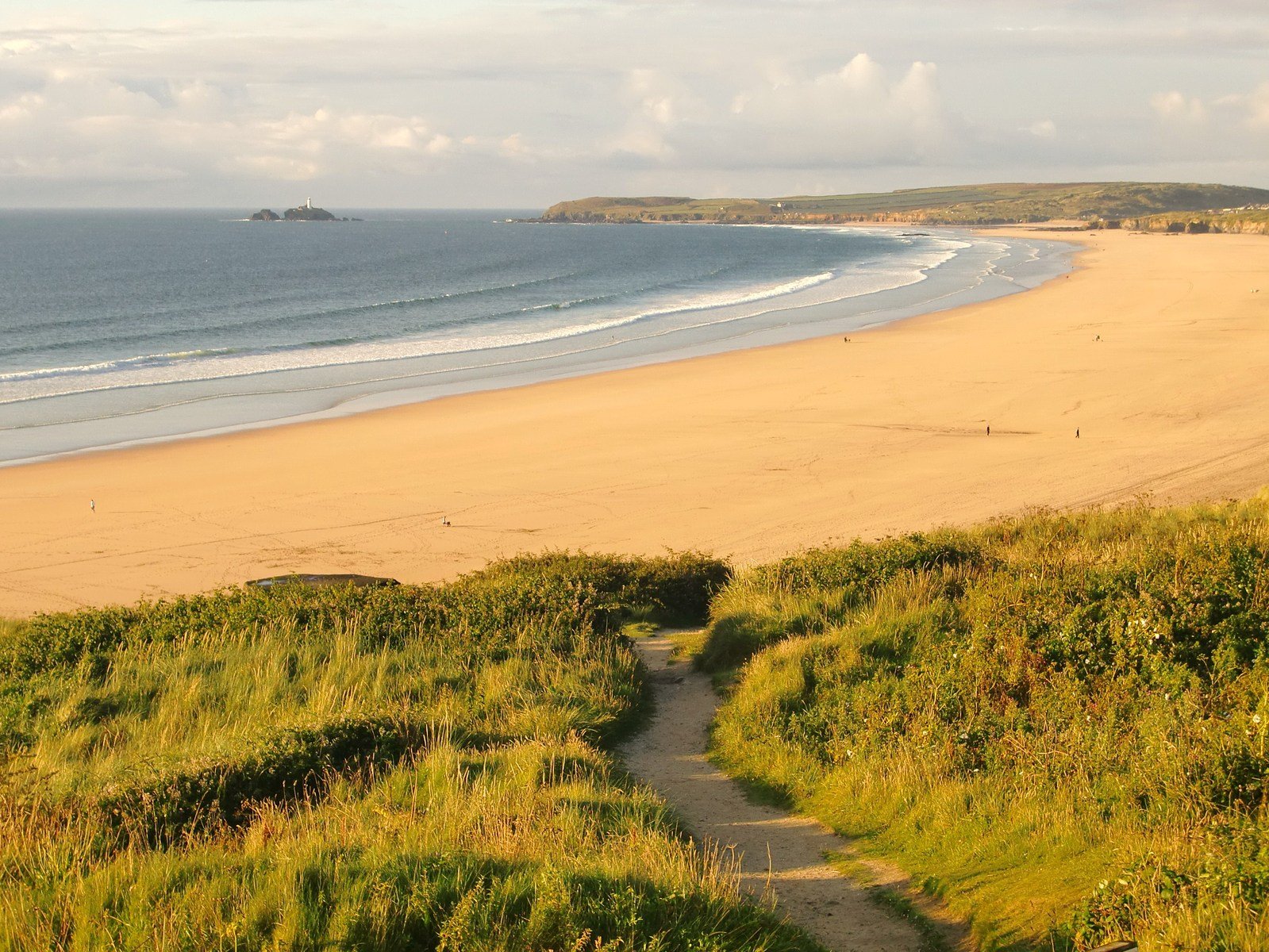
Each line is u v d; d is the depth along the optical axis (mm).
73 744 9242
